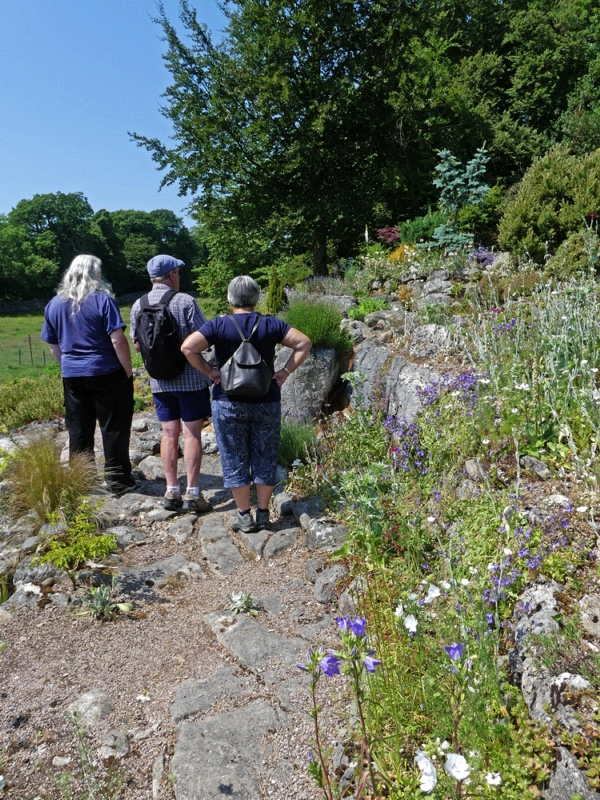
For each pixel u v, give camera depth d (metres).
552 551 2.55
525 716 1.92
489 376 4.30
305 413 6.38
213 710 2.40
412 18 15.99
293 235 17.06
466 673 1.65
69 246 88.50
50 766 2.14
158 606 3.30
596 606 2.24
